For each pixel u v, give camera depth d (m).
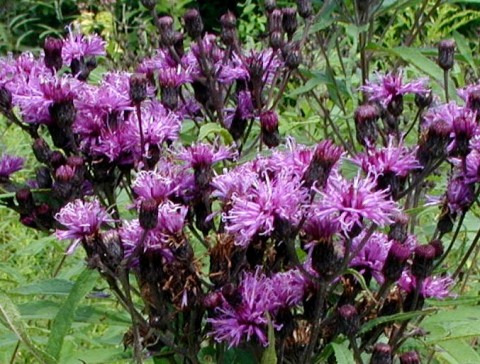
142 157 0.26
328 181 0.21
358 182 0.21
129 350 0.26
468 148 0.25
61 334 0.23
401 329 0.24
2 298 0.23
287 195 0.21
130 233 0.23
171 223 0.23
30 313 0.26
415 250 0.24
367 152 0.24
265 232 0.21
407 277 0.24
